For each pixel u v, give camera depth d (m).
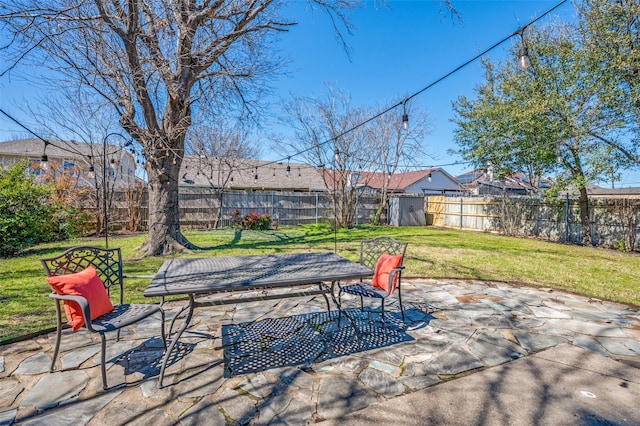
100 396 1.92
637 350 2.55
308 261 3.13
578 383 2.08
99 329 1.98
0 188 6.72
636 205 8.14
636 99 7.10
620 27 7.14
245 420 1.72
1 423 1.66
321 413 1.78
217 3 5.67
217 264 2.95
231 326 3.04
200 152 13.60
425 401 1.89
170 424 1.68
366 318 3.24
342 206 12.80
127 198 10.66
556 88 8.43
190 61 5.94
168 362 2.35
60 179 9.74
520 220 11.10
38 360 2.34
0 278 4.54
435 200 14.91
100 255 2.68
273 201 12.92
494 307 3.57
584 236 9.15
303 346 2.63
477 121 10.47
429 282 4.67
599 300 3.84
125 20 5.17
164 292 2.04
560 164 9.05
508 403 1.87
